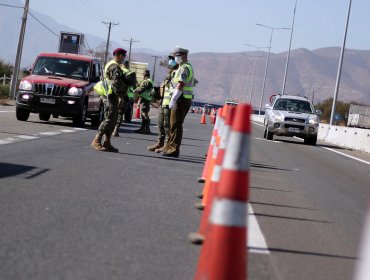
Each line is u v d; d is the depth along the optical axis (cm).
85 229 720
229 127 730
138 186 1073
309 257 694
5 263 564
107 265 586
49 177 1067
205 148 2120
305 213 994
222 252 437
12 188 929
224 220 439
